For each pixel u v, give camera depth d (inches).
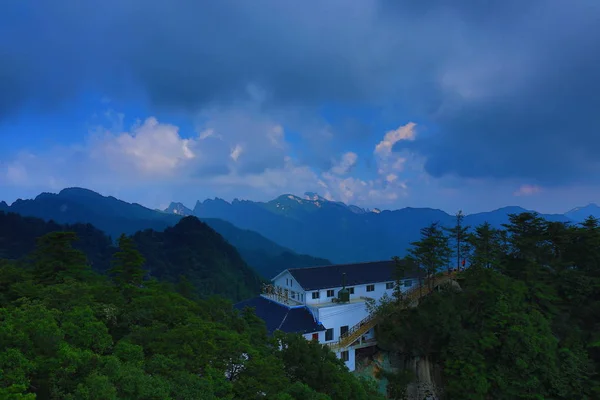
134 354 892.0
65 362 763.4
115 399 682.2
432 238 2041.1
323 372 1190.9
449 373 1700.3
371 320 2022.6
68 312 937.5
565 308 1828.2
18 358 719.7
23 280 1312.7
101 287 1295.5
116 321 1151.6
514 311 1726.1
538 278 1920.5
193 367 944.3
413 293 2192.4
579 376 1584.6
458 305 1839.3
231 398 879.1
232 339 1076.5
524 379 1600.6
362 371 1911.9
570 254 2005.4
